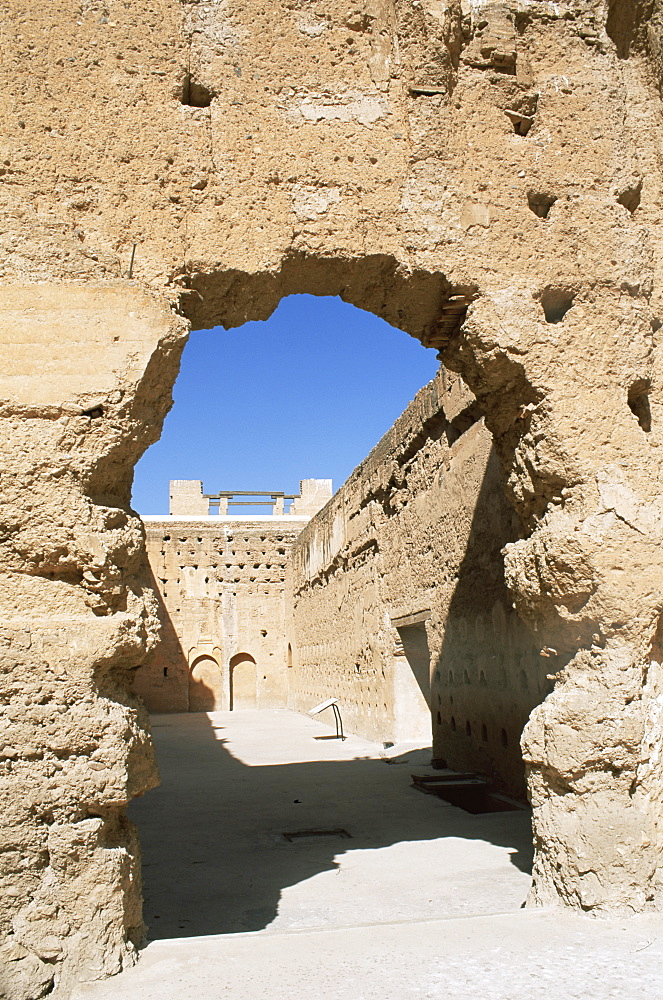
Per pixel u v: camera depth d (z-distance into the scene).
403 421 11.98
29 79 4.74
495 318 5.12
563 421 5.09
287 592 27.03
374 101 5.22
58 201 4.68
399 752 12.28
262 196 4.96
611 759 4.73
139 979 3.81
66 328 4.44
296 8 5.23
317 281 5.36
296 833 7.27
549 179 5.42
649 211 5.75
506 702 8.30
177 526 27.34
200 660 26.91
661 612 4.96
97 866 4.00
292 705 25.89
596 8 5.71
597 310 5.31
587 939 4.22
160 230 4.80
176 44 4.98
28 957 3.81
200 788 10.11
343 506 17.05
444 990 3.61
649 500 5.06
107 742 4.09
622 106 5.68
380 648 14.00
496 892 5.25
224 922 4.82
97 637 4.16
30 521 4.22
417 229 5.11
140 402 4.56
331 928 4.42
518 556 5.31
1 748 3.97
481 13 5.48
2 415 4.29
